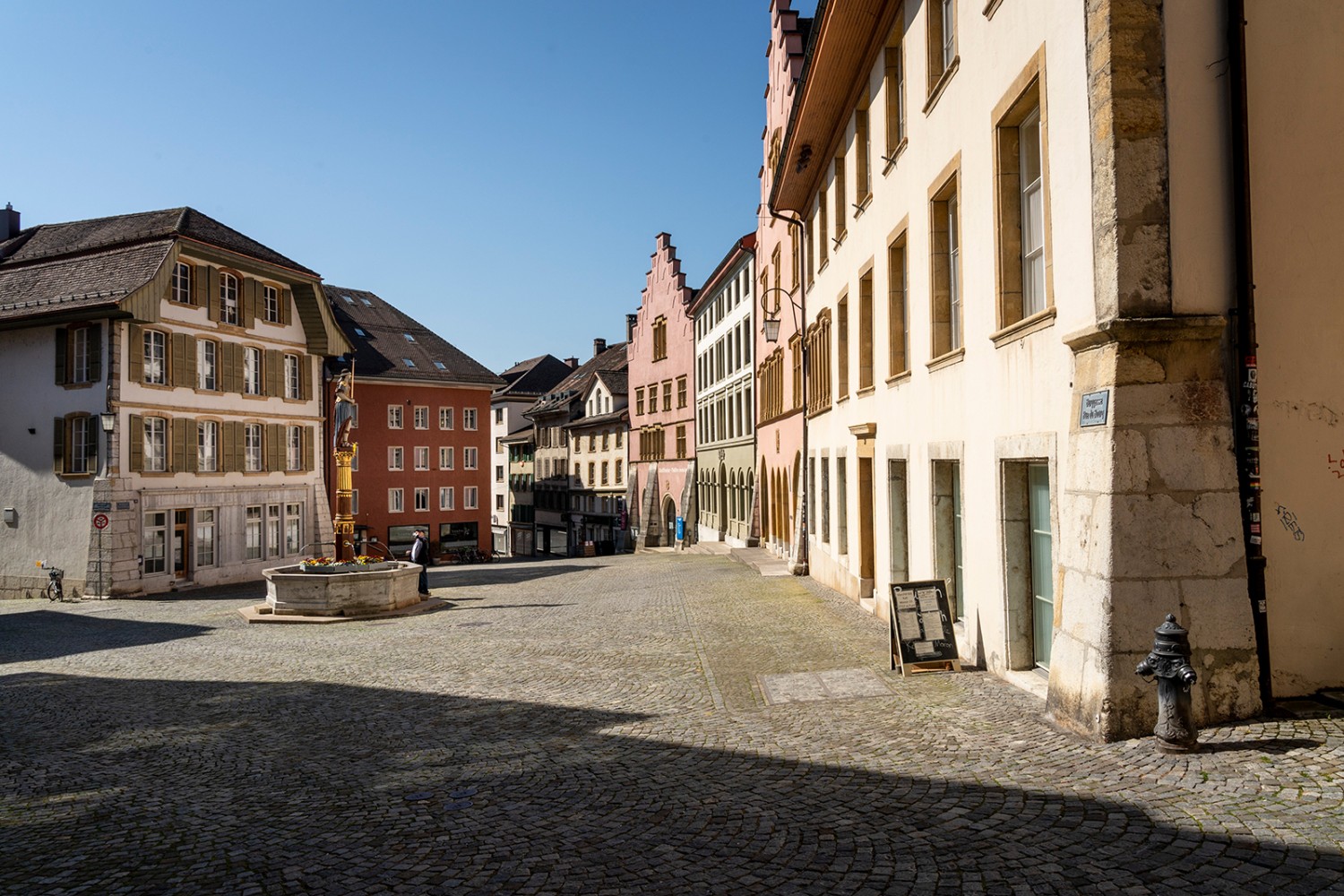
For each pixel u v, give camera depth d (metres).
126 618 24.05
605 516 70.81
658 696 10.30
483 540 61.09
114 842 6.11
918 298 13.07
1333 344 7.07
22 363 32.72
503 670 12.79
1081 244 7.49
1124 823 5.13
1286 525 7.03
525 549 87.12
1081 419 7.24
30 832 6.43
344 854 5.66
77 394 31.41
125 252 32.84
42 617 25.33
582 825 5.95
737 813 5.98
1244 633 6.65
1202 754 6.02
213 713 10.77
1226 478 6.77
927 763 6.69
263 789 7.35
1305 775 5.47
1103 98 7.04
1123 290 6.86
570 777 7.16
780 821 5.76
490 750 8.27
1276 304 7.03
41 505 32.00
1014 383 9.06
